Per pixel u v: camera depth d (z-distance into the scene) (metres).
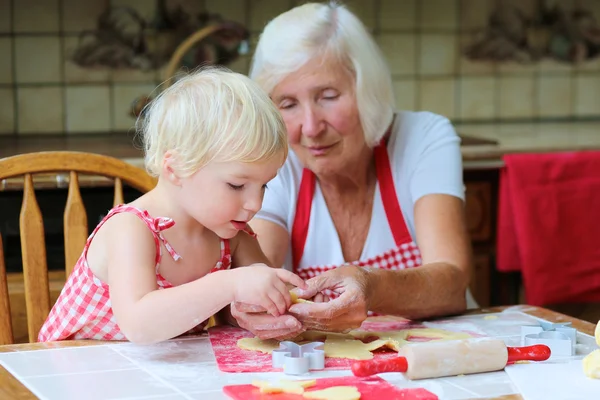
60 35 3.12
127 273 1.28
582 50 3.62
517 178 2.67
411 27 3.44
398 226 1.80
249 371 1.14
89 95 3.18
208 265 1.45
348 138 1.69
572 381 1.07
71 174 1.66
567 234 2.71
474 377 1.10
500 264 2.73
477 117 3.56
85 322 1.42
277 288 1.25
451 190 1.75
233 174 1.26
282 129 1.31
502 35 3.53
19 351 1.25
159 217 1.37
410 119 1.87
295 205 1.81
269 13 3.29
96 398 1.03
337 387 1.03
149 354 1.24
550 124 3.52
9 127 3.13
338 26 1.64
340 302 1.29
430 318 1.51
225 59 3.08
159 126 1.32
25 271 1.61
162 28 3.18
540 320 1.35
